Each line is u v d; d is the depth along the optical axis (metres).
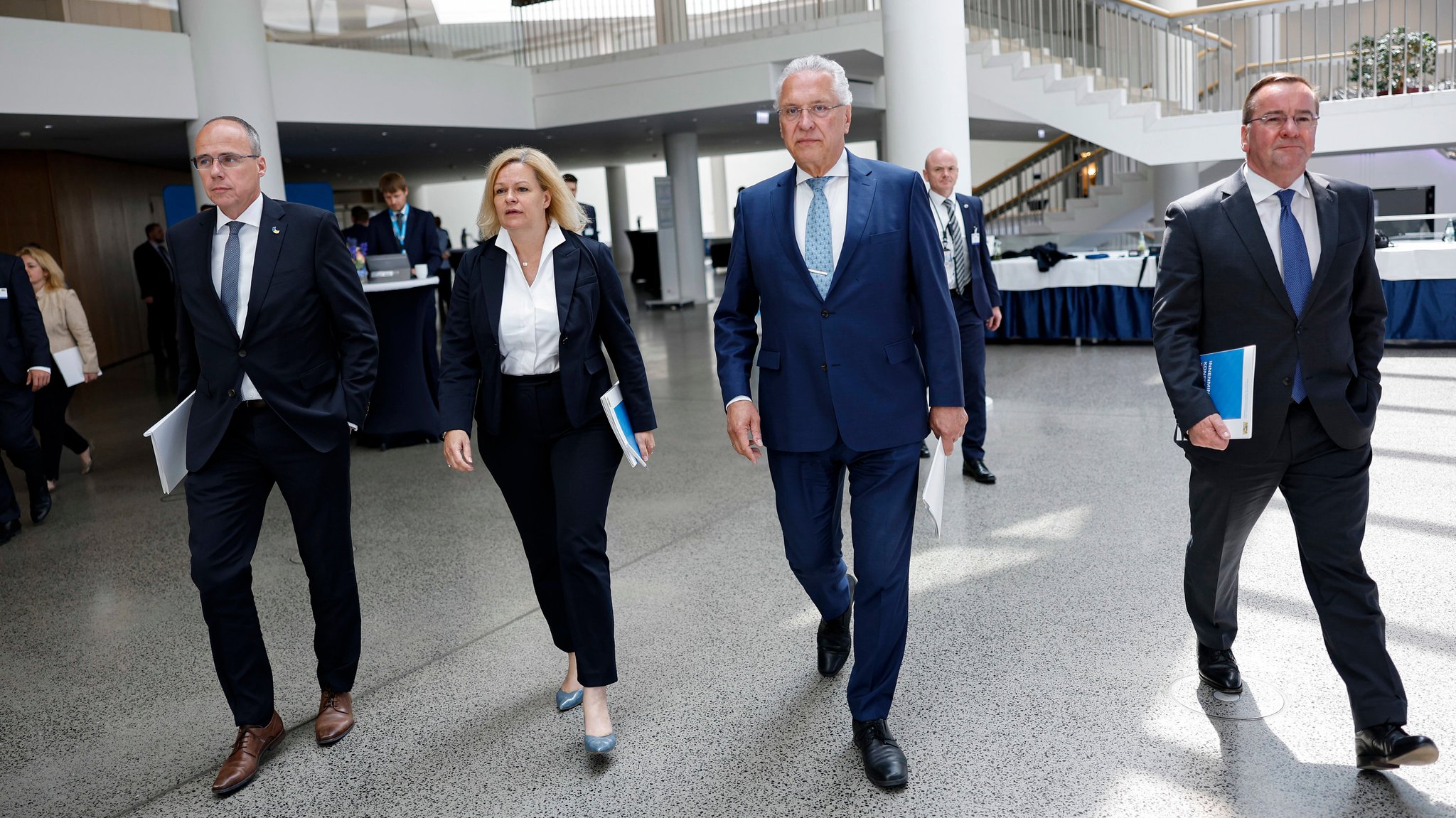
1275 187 2.38
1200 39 13.32
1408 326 8.59
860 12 12.77
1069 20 13.80
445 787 2.64
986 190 19.97
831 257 2.61
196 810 2.61
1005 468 5.47
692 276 17.56
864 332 2.58
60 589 4.47
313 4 12.23
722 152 23.52
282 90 11.89
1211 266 2.43
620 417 2.70
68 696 3.36
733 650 3.36
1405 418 6.05
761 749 2.72
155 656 3.67
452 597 4.08
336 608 2.92
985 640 3.31
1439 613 3.29
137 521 5.53
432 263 7.83
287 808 2.59
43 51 9.77
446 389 2.80
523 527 2.90
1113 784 2.45
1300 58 12.83
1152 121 11.73
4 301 5.28
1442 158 15.81
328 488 2.82
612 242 28.14
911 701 2.94
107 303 14.16
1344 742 2.57
